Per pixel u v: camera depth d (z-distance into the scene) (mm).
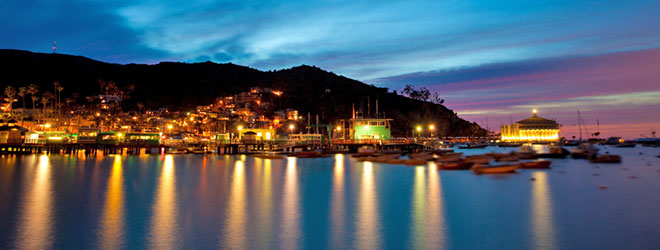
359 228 24594
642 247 20766
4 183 43938
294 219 26891
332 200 33656
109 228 24562
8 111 153875
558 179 46938
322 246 21250
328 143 106250
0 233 23484
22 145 91938
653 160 79812
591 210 29422
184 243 21719
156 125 175500
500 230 24000
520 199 33875
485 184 42938
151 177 50000
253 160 80812
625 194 36406
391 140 101875
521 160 74062
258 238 22625
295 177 50219
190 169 60938
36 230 24109
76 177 49656
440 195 36000
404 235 23094
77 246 21203
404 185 42438
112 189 39625
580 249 20562
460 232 23641
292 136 113188
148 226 25062
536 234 23156
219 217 27391
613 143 178000
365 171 57312
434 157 76375
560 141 183125
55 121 154250
